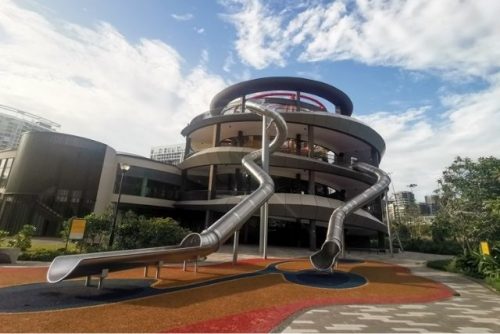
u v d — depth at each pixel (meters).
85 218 17.77
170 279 12.31
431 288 12.71
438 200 28.39
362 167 33.66
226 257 21.55
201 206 33.06
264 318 7.59
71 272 8.37
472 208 25.27
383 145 40.47
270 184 20.77
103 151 31.17
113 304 8.23
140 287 10.52
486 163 26.55
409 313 8.59
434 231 40.69
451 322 7.77
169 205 36.56
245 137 37.72
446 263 20.52
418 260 26.36
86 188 29.17
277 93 37.38
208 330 6.54
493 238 24.06
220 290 10.62
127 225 18.22
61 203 27.77
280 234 35.53
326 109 39.41
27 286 9.95
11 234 26.28
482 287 13.26
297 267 17.62
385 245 39.69
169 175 37.94
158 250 12.27
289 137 36.44
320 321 7.53
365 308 9.05
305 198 29.45
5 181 30.67
